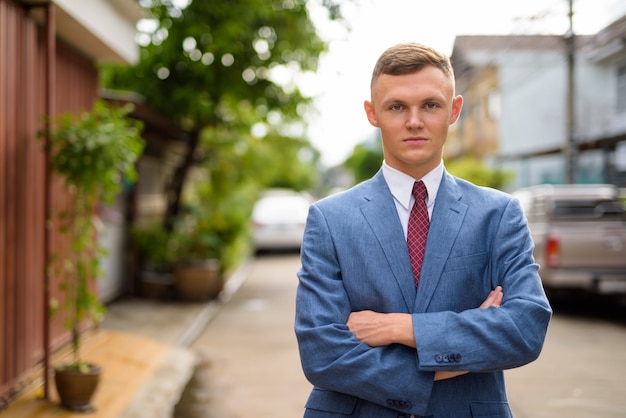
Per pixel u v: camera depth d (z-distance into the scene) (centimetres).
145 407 500
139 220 1134
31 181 511
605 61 1625
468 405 168
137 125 546
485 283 172
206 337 785
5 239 461
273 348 725
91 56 713
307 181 3856
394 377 159
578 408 496
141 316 895
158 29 1012
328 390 174
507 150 2094
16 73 480
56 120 495
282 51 1061
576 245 882
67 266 504
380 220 174
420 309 167
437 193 176
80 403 461
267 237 1791
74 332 482
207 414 498
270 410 507
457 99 181
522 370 605
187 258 1041
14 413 444
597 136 1576
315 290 171
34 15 531
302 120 1137
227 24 983
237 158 1375
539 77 1997
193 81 1060
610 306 975
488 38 1203
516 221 174
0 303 452
